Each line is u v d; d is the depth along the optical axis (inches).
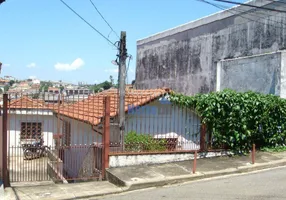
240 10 654.5
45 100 434.9
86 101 570.6
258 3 611.8
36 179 429.1
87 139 462.0
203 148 444.8
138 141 417.7
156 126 437.7
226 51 690.2
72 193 328.8
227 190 317.4
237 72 628.1
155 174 371.9
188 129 448.8
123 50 412.8
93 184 367.2
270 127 483.2
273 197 287.4
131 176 363.9
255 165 406.6
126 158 402.0
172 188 339.6
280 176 364.2
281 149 483.5
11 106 472.4
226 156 451.8
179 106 444.8
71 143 527.8
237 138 455.5
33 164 502.3
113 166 396.8
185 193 315.9
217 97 444.5
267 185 327.9
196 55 783.1
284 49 558.6
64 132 572.4
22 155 570.3
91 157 433.7
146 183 346.3
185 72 822.5
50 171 453.7
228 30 685.9
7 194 324.8
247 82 603.2
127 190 339.3
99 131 415.8
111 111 431.5
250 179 358.0
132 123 429.4
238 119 455.5
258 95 478.6
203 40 759.7
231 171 388.2
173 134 443.5
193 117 451.2
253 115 466.0
